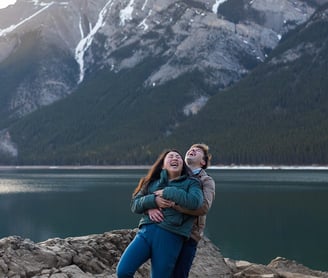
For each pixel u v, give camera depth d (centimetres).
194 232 718
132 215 5584
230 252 3431
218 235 4116
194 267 1088
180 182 689
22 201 7350
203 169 767
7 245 917
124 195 7938
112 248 1059
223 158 19462
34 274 885
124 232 1129
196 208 672
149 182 713
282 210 5688
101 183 11056
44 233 4503
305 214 5328
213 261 1146
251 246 3641
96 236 1089
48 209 6322
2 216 5734
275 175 13538
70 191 8912
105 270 989
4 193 8725
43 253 937
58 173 17675
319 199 6775
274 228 4444
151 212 678
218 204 6388
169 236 672
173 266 676
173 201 670
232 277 1161
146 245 675
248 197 7175
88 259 986
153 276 673
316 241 3794
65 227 4834
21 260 903
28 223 5156
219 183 10138
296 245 3650
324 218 4994
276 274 1210
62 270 910
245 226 4581
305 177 12244
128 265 666
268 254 3353
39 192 8800
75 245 1020
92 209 6209
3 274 862
